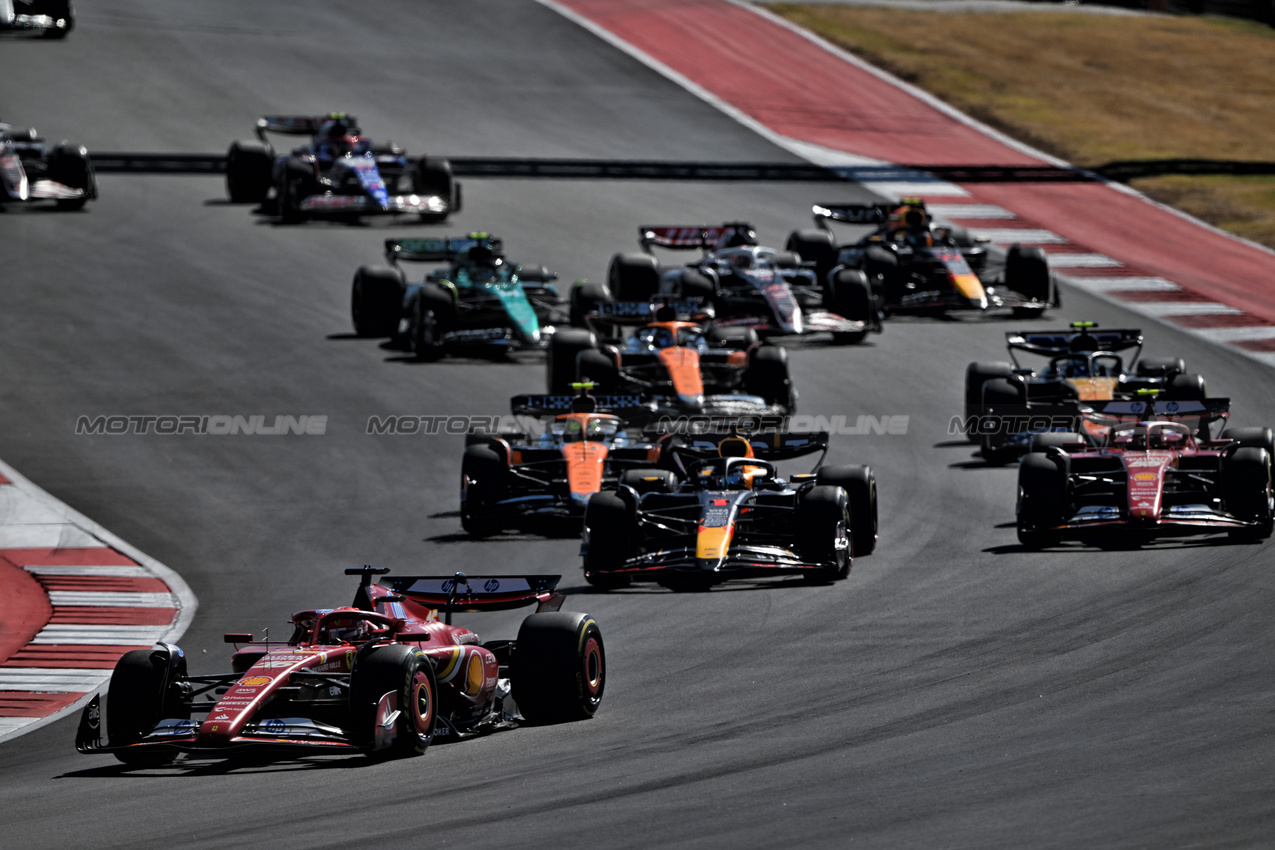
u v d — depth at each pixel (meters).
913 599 60.78
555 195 158.75
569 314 114.69
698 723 44.84
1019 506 67.56
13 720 53.28
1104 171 183.12
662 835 32.59
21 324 114.75
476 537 75.62
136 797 38.97
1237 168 186.38
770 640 55.72
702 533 62.41
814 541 63.47
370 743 40.09
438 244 114.94
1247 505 65.25
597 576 64.75
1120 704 43.88
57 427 94.94
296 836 33.62
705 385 93.75
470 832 33.47
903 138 192.88
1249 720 40.81
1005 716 43.38
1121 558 65.31
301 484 85.50
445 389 103.25
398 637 42.84
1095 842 30.39
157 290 124.19
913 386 105.12
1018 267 124.75
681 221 151.62
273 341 113.25
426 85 199.38
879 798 34.97
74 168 145.25
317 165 145.75
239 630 63.56
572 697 45.59
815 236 127.12
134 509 81.12
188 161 163.38
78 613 65.88
